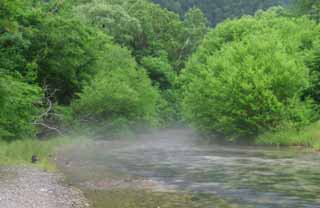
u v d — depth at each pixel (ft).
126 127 167.22
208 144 143.43
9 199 54.95
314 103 159.74
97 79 168.14
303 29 196.34
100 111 163.02
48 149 110.42
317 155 107.04
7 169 78.33
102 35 191.31
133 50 264.31
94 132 159.63
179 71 290.76
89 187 67.62
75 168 86.02
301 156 105.09
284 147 128.57
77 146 129.39
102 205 56.08
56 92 161.58
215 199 59.62
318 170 82.53
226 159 100.42
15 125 116.47
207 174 79.30
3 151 95.25
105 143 145.07
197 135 176.86
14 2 90.07
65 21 150.00
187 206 55.88
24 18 141.18
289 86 143.54
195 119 161.68
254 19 221.46
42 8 153.58
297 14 258.98
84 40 157.89
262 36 164.25
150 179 74.59
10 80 101.65
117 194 62.75
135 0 294.05
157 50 276.62
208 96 154.40
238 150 121.60
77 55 155.53
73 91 165.78
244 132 144.25
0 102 96.27
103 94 163.12
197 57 217.15
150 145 138.82
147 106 188.55
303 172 80.33
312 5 256.93
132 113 174.29
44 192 61.16
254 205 56.18
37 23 145.18
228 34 215.92
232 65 152.56
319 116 151.12
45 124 144.25
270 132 140.87
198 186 68.39
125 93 169.27
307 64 167.22
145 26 273.33
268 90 139.74
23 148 101.30
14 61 132.98
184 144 142.92
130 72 189.06
